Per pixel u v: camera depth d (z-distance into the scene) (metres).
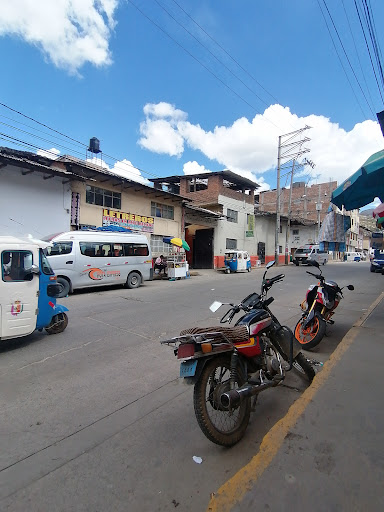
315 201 42.53
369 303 8.81
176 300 9.59
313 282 14.27
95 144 18.17
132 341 5.49
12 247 4.98
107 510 1.95
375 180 5.46
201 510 1.93
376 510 1.63
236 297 10.12
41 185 13.29
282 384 3.73
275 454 2.11
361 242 61.34
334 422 2.46
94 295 10.74
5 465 2.39
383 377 3.29
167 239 16.83
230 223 26.67
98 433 2.82
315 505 1.69
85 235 11.37
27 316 5.13
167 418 3.07
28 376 4.06
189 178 26.53
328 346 5.20
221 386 2.67
